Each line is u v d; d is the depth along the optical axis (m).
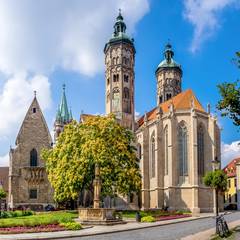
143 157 106.38
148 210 90.12
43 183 98.69
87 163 70.12
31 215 66.88
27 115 102.94
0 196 78.94
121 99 122.19
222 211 94.50
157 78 141.62
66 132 76.44
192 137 96.00
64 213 72.00
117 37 125.38
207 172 88.62
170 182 95.00
